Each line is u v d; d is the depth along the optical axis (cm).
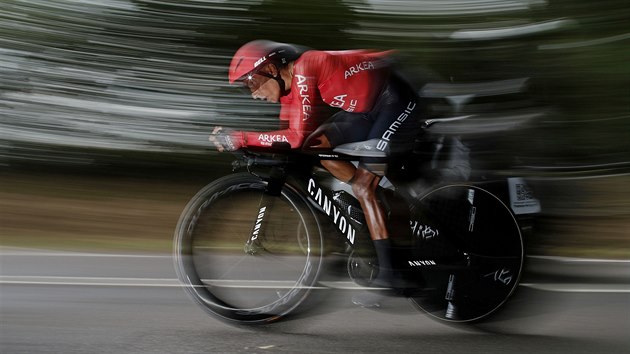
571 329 330
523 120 401
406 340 314
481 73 512
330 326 329
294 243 327
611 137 575
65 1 622
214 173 621
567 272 416
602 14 585
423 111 332
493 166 345
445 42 534
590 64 564
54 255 436
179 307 349
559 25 568
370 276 320
